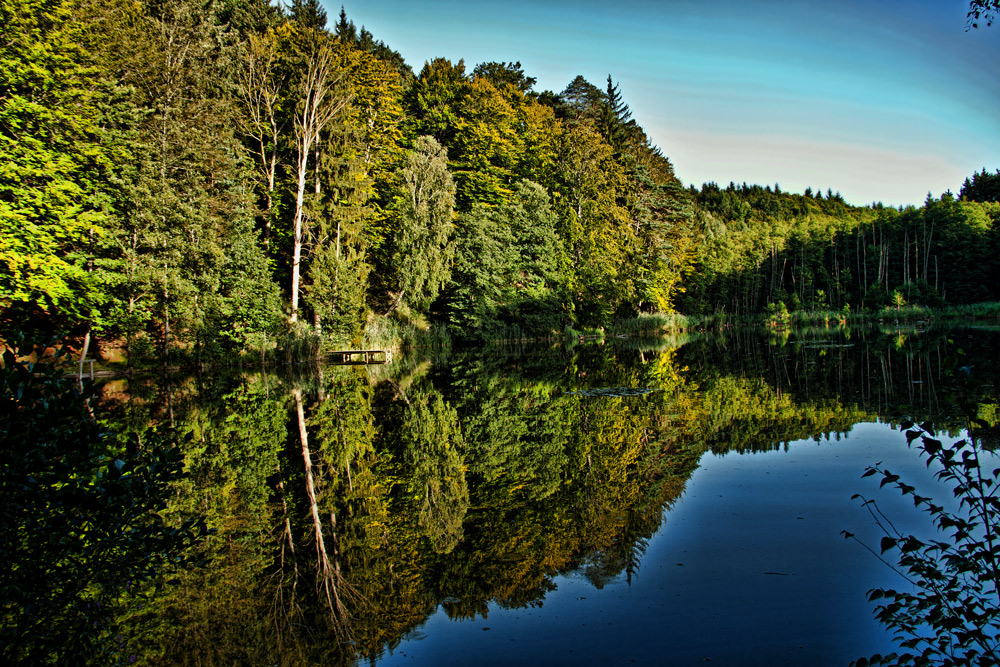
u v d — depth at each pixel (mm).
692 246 50500
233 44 26625
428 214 28375
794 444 7820
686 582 4000
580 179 39469
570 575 4277
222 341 20328
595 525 5320
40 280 13641
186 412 11648
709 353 25078
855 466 6574
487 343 33250
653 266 43156
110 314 16875
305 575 4500
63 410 2562
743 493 5879
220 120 21562
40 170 14266
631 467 7281
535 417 11102
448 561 4691
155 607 3990
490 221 33656
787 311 55281
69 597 2840
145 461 3037
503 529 5367
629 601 3783
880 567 4082
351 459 8219
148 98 19453
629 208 43750
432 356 26875
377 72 31359
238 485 6965
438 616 3754
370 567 4613
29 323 14766
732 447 7898
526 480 7000
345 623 3713
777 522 5031
